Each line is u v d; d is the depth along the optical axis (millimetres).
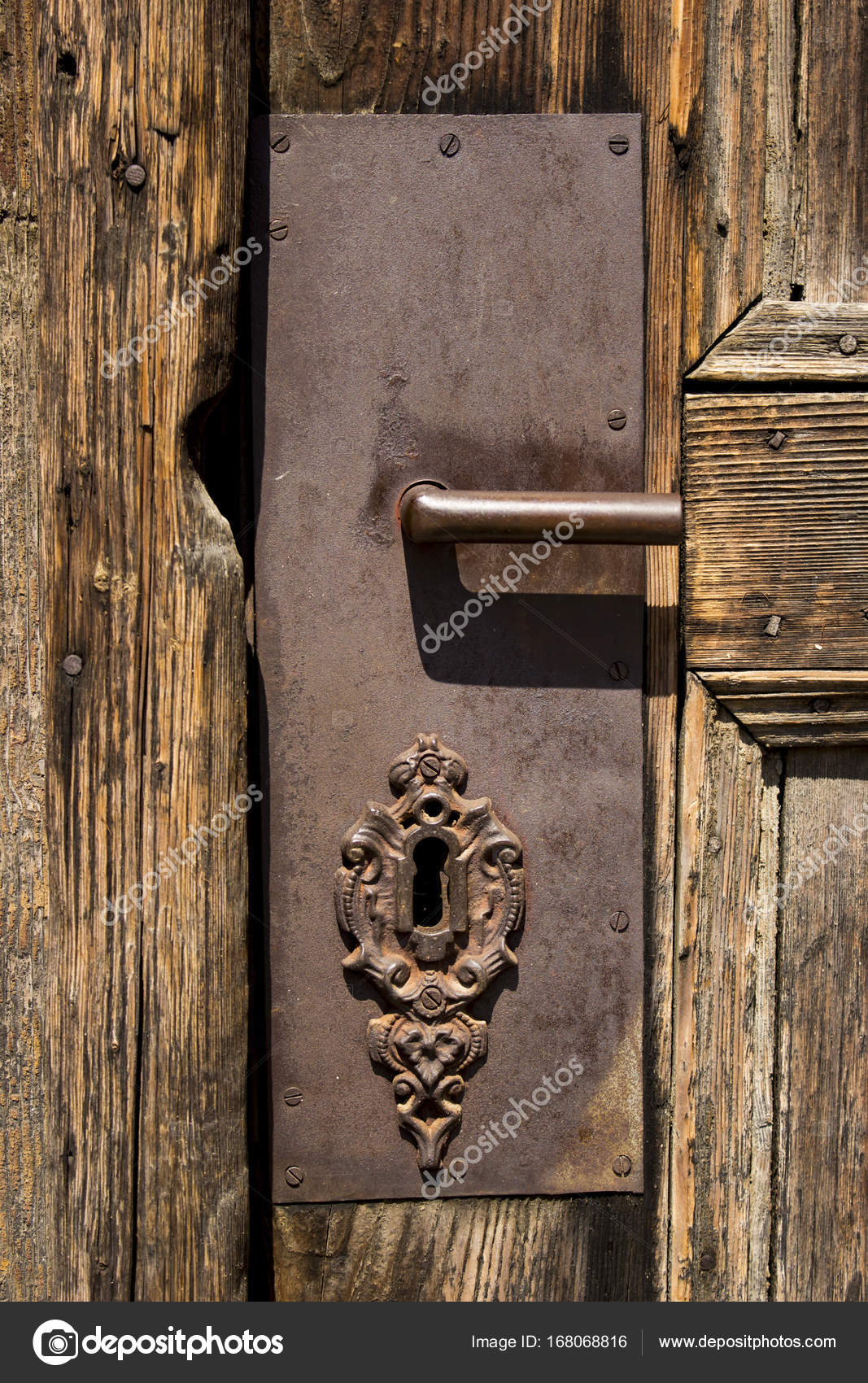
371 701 892
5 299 845
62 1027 808
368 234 885
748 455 935
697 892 948
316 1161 892
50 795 809
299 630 887
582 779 907
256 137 877
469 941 895
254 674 886
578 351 903
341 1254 901
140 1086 809
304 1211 897
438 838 886
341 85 897
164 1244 808
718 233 935
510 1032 901
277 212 878
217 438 895
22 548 847
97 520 802
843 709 950
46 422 800
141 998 809
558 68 914
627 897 911
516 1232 916
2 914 848
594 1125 909
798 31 933
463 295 894
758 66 931
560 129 898
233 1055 816
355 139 883
